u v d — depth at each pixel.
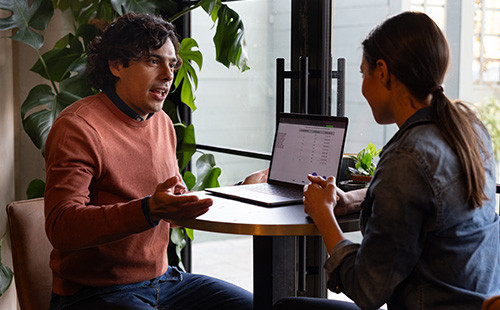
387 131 2.26
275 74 2.63
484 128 1.38
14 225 2.11
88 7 3.02
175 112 3.04
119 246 1.82
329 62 2.38
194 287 2.02
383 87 1.36
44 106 2.94
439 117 1.27
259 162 2.74
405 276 1.23
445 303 1.23
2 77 2.80
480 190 1.25
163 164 1.97
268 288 1.78
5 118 2.82
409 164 1.22
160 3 2.94
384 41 1.32
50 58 2.73
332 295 2.48
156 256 1.92
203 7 2.71
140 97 1.85
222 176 2.95
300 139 2.02
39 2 2.70
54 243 1.66
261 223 1.55
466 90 2.05
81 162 1.74
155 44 1.83
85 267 1.81
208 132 3.02
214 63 2.96
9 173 2.86
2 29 2.59
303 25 2.43
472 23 2.01
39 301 2.11
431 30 1.29
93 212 1.61
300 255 2.36
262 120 2.72
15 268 2.13
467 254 1.25
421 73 1.29
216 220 1.58
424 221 1.23
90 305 1.78
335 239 1.43
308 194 1.56
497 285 1.32
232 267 3.34
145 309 1.75
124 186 1.84
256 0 2.68
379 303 1.23
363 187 1.84
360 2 2.26
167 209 1.54
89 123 1.78
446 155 1.24
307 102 2.40
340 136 1.90
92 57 1.93
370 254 1.24
